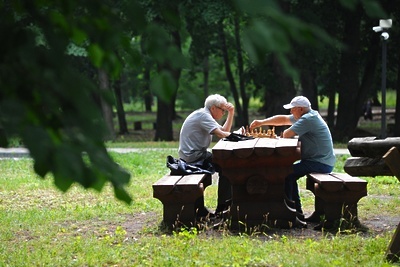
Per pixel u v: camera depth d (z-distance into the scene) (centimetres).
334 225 1031
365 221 1126
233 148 1009
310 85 3947
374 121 5719
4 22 264
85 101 256
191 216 1039
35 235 1062
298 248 890
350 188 1020
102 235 1048
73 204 1378
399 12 3356
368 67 3884
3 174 1895
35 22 273
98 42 279
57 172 243
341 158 2305
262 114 6378
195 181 1052
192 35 4147
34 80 252
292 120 1266
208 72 5962
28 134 242
